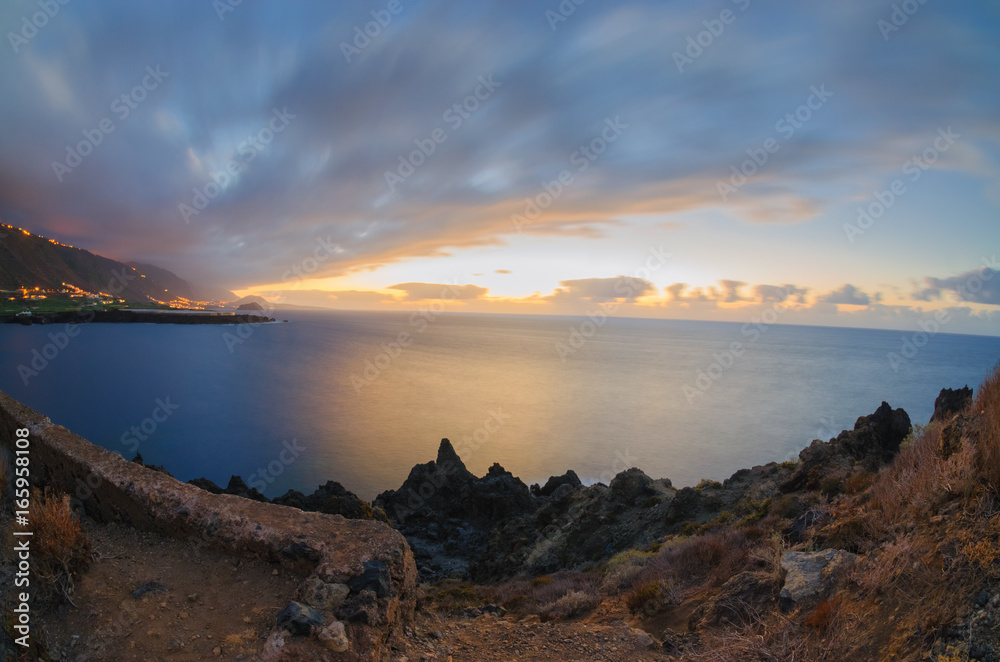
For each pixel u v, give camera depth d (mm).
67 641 4781
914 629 5336
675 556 14242
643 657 7391
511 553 30891
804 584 7586
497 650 6992
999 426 6820
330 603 5586
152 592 5742
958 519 6340
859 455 20406
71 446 7980
